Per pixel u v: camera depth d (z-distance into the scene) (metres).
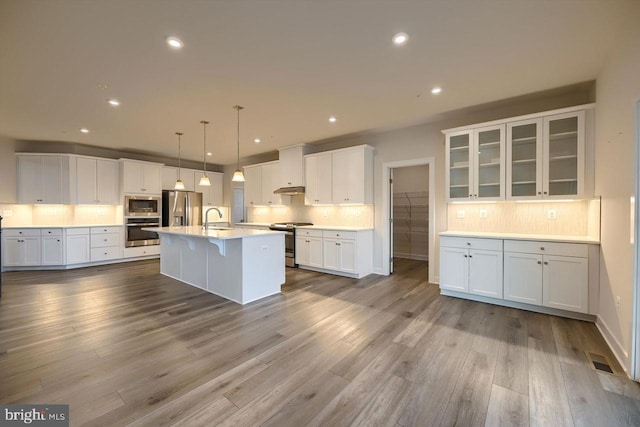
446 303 3.39
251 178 6.79
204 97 3.25
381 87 3.03
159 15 1.89
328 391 1.76
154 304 3.36
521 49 2.33
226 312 3.10
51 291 3.88
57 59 2.43
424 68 2.64
